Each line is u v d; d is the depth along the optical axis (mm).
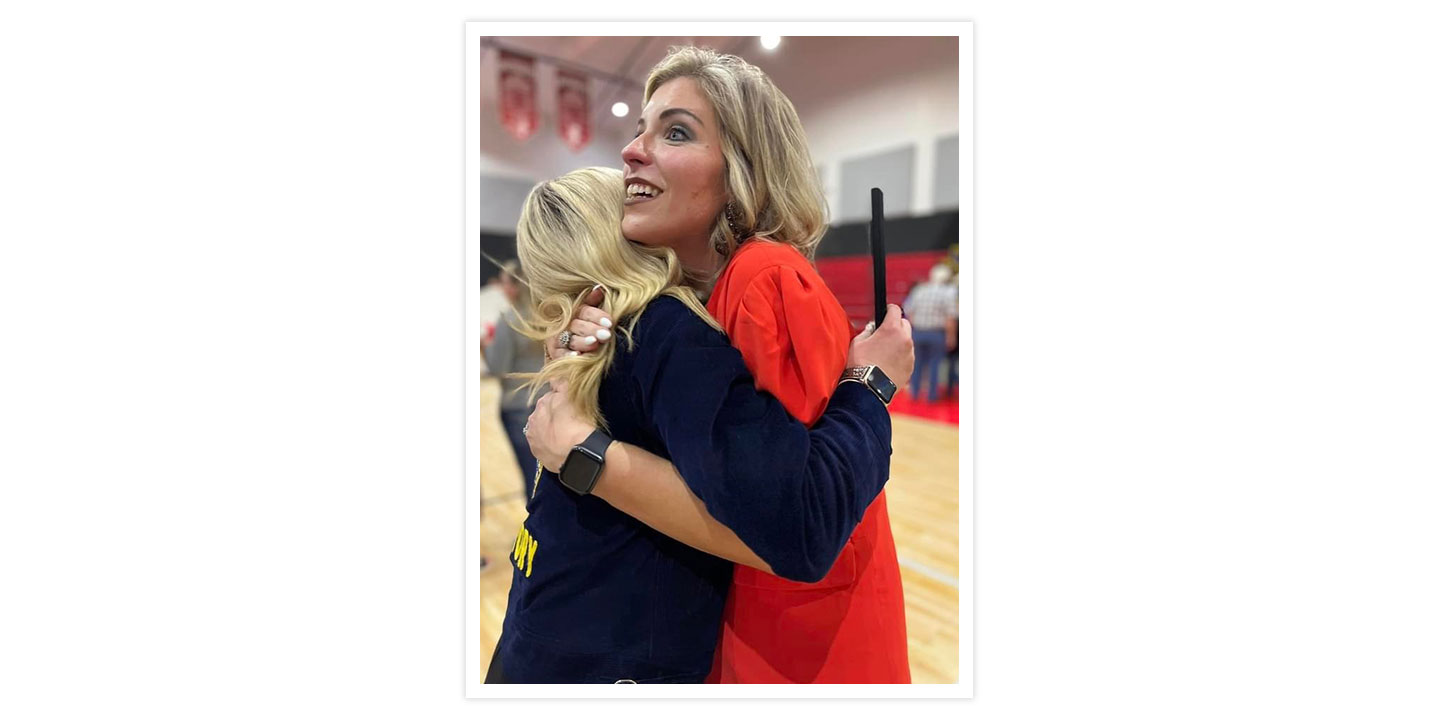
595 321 607
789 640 706
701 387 547
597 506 657
